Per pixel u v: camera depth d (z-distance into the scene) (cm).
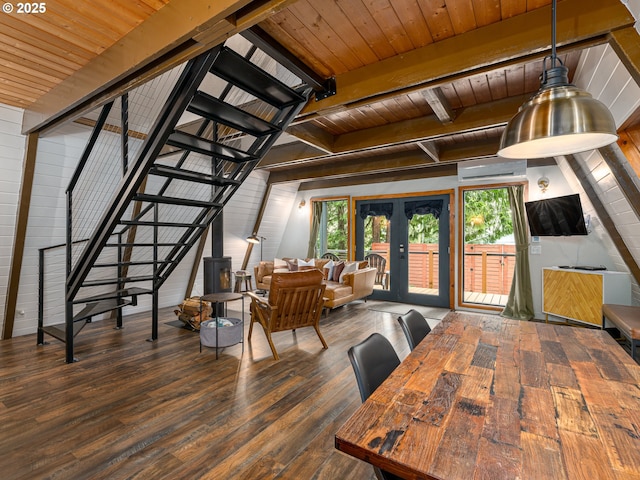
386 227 614
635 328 267
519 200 480
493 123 286
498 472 75
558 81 122
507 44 177
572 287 411
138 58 187
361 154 480
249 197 625
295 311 339
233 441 194
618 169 262
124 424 211
